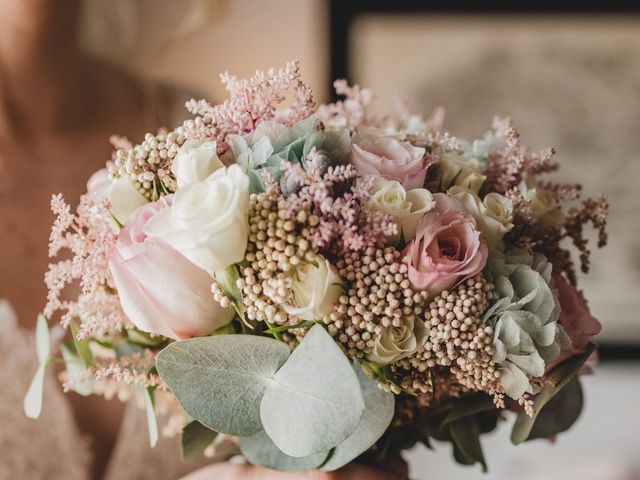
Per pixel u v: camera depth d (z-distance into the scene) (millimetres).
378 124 572
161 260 414
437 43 1327
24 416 709
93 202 456
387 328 422
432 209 446
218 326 443
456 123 1343
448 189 481
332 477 507
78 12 759
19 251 758
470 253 432
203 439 513
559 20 1322
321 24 1309
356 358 435
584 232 1354
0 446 699
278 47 1298
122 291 422
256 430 448
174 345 429
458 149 511
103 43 851
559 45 1328
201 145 434
